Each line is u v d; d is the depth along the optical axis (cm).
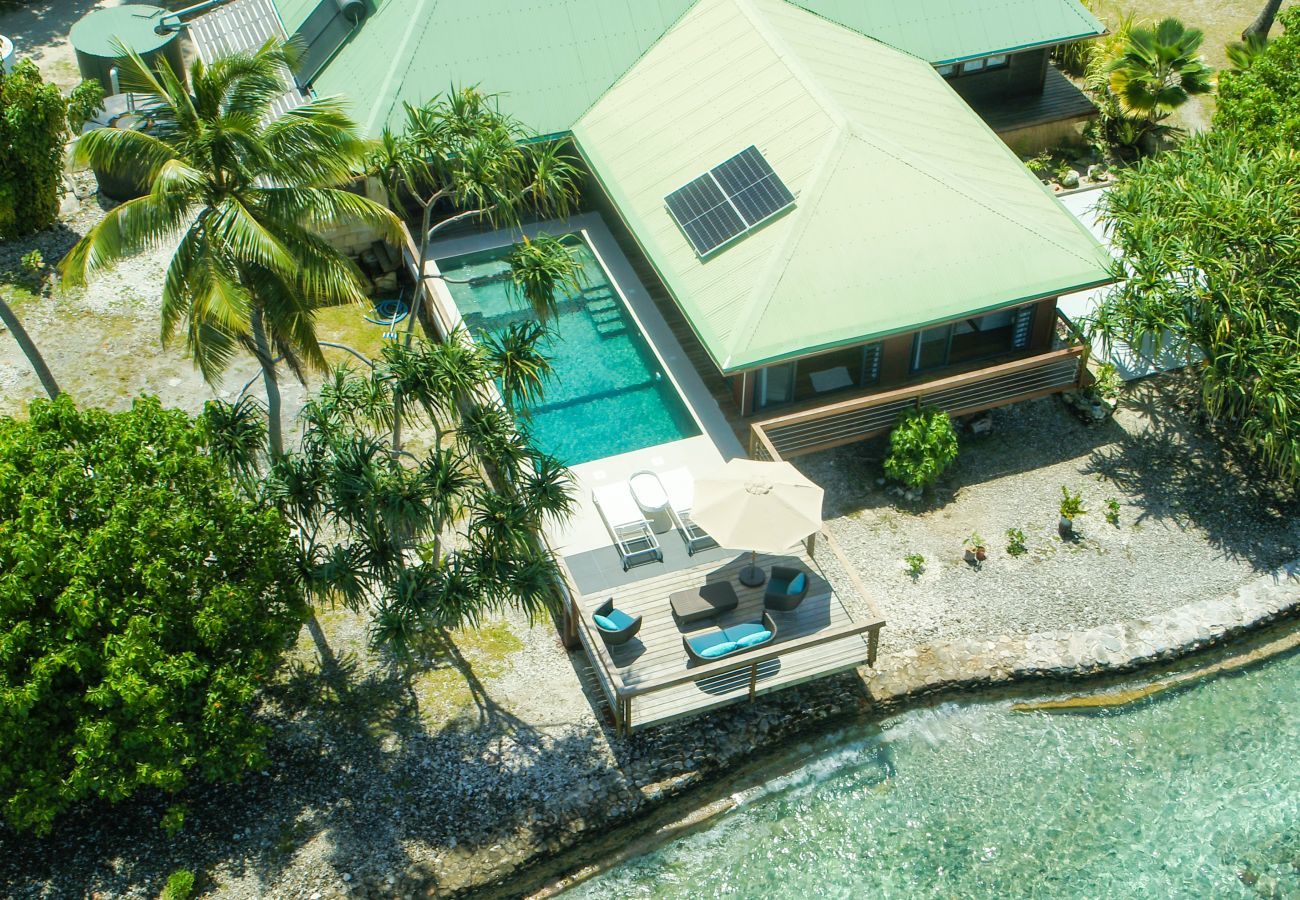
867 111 3153
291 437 2959
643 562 2603
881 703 2484
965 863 2273
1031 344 3153
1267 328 2688
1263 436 2723
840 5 3597
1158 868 2267
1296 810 2358
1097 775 2420
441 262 3441
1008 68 3816
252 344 2356
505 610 2630
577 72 3428
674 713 2308
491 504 2181
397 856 2197
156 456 2161
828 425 2878
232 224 2091
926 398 2928
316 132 2152
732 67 3306
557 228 3538
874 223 2902
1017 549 2755
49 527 1998
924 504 2853
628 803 2294
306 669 2498
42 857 2175
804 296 2789
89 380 3091
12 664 1975
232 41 3775
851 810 2355
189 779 2295
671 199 3059
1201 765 2439
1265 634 2658
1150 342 3209
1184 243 2762
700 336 2777
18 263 3431
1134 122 3844
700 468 2856
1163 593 2684
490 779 2312
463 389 2209
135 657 1975
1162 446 3002
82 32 3788
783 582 2505
